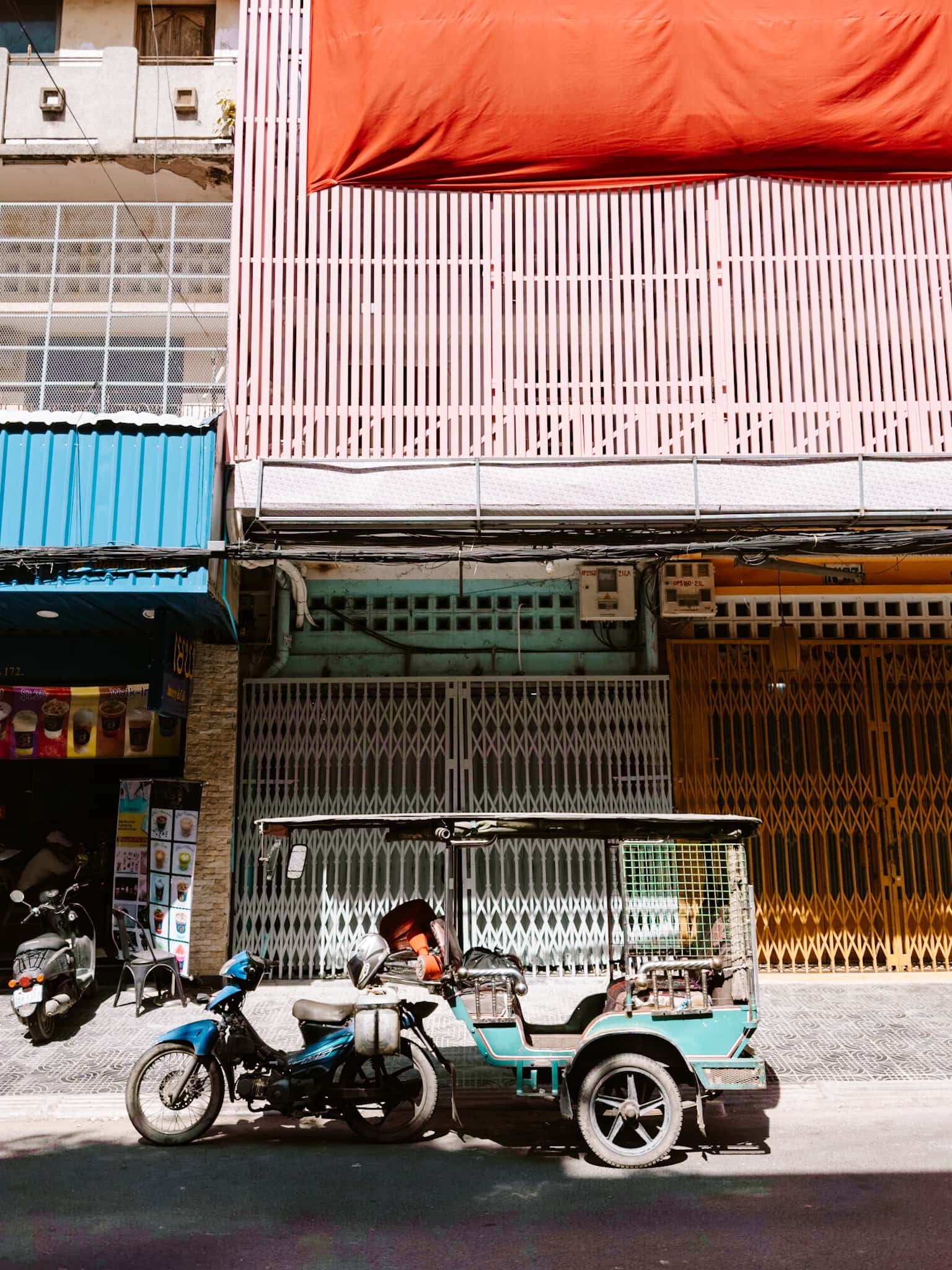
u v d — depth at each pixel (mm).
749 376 9453
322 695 10945
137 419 8922
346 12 9828
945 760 10922
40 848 10656
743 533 9188
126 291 11000
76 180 10984
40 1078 7316
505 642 11297
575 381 9477
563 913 10516
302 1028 6512
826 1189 5258
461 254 9641
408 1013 6305
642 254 9609
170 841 9602
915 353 9477
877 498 9164
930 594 11047
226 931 10250
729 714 10961
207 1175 5523
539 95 9633
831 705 10969
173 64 11180
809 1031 8508
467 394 9477
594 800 10742
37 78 10930
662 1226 4762
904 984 10188
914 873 10773
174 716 10203
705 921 6480
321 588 11383
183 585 8766
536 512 9164
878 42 9633
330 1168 5648
